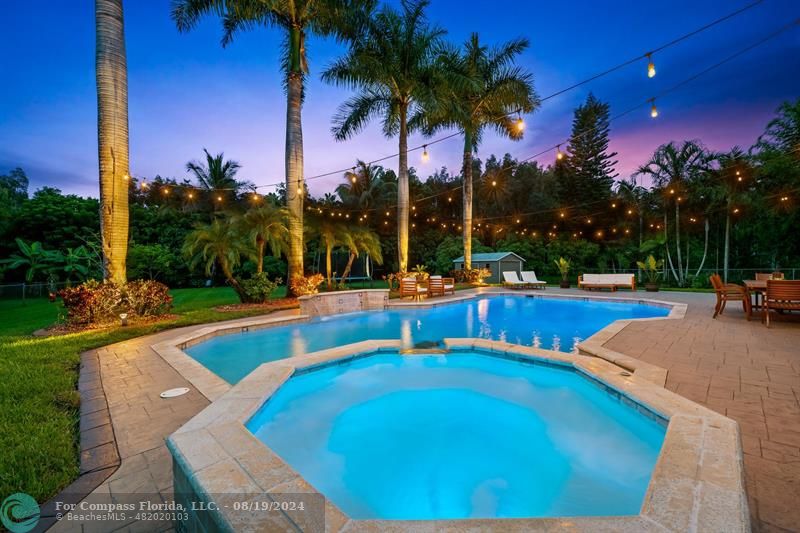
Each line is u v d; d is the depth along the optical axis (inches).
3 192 826.2
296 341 267.3
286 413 148.3
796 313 292.2
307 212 584.1
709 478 68.6
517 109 615.8
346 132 553.9
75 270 654.5
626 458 119.0
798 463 82.4
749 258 805.9
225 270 400.8
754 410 111.2
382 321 345.7
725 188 688.4
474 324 332.5
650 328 242.5
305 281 439.5
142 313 296.5
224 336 269.1
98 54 283.1
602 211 1075.3
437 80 510.0
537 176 1360.7
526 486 106.0
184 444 83.0
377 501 101.9
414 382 183.6
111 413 118.2
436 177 1429.6
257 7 422.3
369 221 999.6
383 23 496.1
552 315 379.6
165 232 823.7
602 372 147.9
